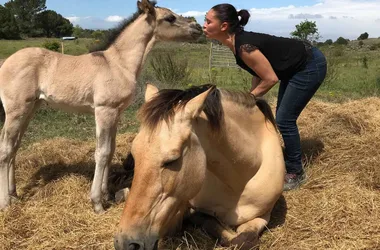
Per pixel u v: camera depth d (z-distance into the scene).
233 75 14.41
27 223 3.29
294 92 3.60
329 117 5.25
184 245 2.85
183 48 30.55
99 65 3.68
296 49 3.45
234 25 3.13
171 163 2.12
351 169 3.99
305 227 3.05
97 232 3.12
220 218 2.95
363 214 3.13
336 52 23.72
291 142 3.75
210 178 2.88
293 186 3.77
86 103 3.68
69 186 3.89
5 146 3.60
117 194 3.83
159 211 2.15
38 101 3.84
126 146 5.27
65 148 5.18
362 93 10.50
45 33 64.31
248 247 2.69
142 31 3.92
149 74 10.63
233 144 2.61
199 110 2.14
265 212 2.99
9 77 3.50
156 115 2.16
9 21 51.31
